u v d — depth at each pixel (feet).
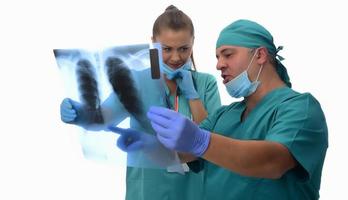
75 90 5.39
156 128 4.61
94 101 5.29
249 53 5.35
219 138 4.45
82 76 5.23
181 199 7.34
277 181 5.11
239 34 5.38
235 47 5.36
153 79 4.86
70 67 5.25
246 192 5.27
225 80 5.55
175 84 7.41
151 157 5.31
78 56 5.15
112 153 5.47
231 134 5.75
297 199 5.14
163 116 4.57
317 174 5.17
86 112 5.42
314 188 5.22
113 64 4.98
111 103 5.20
